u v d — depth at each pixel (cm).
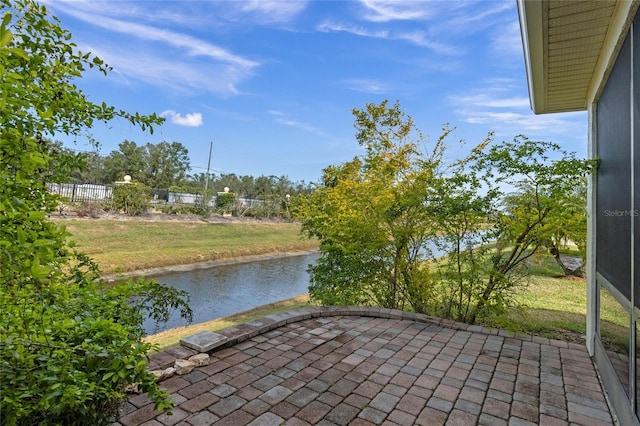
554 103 419
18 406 107
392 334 405
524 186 426
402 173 548
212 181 3164
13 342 109
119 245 1249
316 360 322
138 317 200
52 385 109
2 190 105
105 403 157
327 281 580
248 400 248
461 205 443
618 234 259
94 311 164
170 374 276
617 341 258
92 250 1133
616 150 268
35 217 105
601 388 282
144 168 3053
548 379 297
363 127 628
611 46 264
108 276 919
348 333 402
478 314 466
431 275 514
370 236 532
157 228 1562
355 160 639
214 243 1562
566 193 396
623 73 246
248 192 3222
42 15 146
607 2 236
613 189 278
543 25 262
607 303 298
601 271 325
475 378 296
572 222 416
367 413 238
